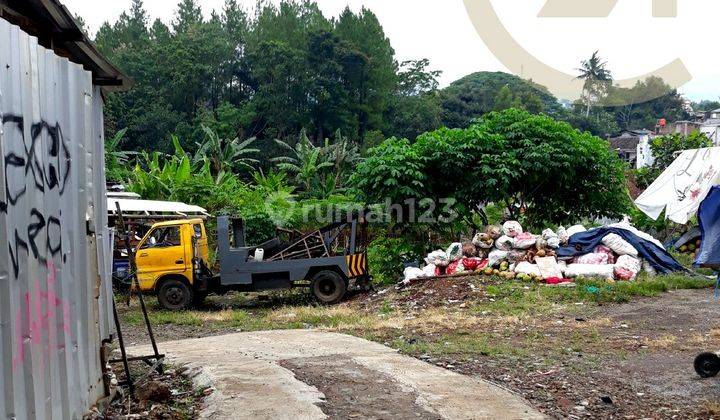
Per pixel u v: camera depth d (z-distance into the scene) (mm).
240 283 14992
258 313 14438
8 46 3951
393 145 17812
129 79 7535
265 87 53656
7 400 3637
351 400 6293
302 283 16328
